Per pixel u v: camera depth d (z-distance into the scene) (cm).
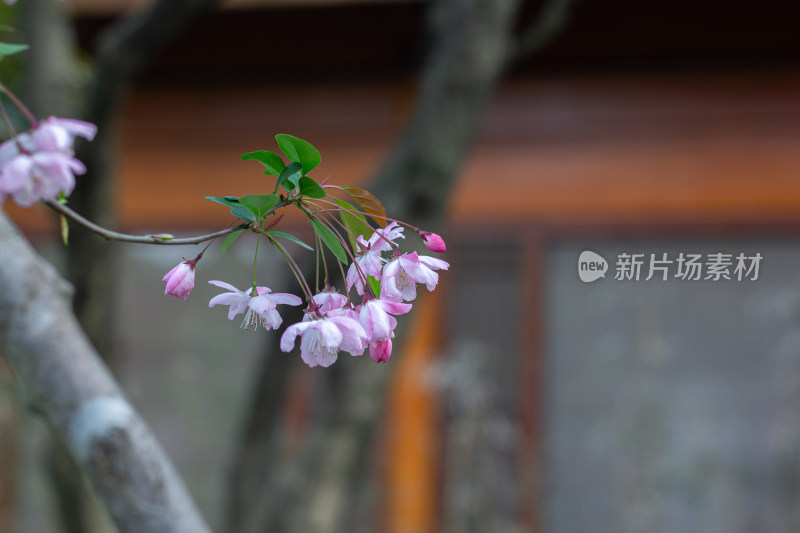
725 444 386
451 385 396
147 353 435
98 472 87
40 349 90
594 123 407
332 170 424
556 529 397
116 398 91
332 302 98
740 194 391
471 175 415
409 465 407
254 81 434
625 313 398
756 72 392
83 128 82
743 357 387
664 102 401
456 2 258
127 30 239
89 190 253
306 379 396
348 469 265
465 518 400
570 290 405
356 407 262
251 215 89
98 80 239
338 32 387
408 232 249
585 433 399
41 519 437
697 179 396
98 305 271
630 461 393
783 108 389
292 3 357
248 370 429
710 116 396
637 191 401
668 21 363
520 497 398
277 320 95
